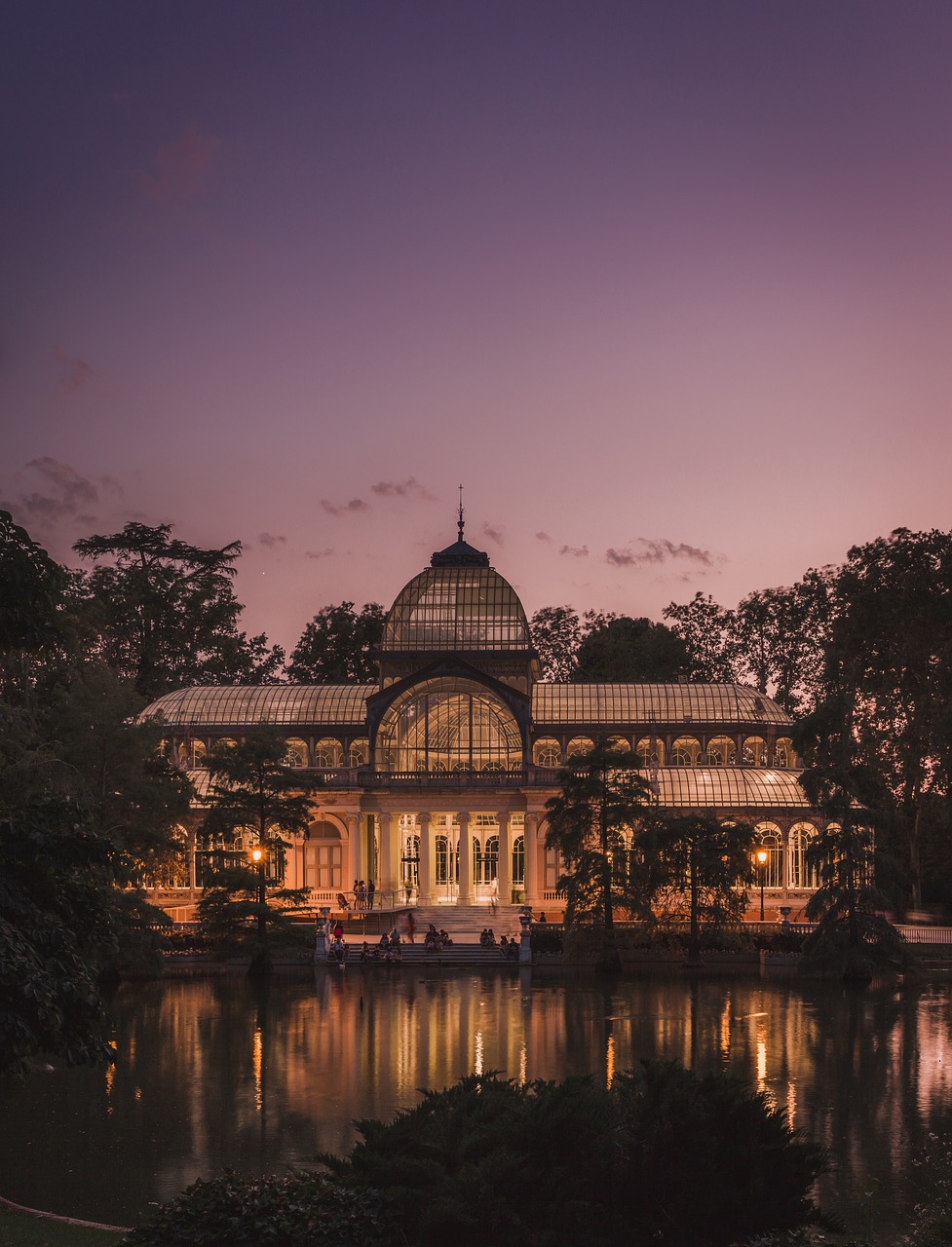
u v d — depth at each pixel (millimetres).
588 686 129000
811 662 151000
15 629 31141
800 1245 22188
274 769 93750
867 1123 45219
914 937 101938
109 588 150750
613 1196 24188
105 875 30344
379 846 118375
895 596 125062
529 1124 24922
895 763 126000
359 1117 46500
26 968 25375
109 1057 27156
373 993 79000
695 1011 70188
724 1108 25375
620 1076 27141
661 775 113625
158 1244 23172
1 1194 37406
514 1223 23047
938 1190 37406
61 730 86188
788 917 106250
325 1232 22984
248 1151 42125
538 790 115812
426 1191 23969
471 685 119812
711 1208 23938
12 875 27750
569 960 91938
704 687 128875
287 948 89875
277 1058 57625
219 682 160250
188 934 93812
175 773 99875
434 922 109375
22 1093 51000
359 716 126750
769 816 110188
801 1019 67375
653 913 92562
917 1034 62875
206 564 159875
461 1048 59219
